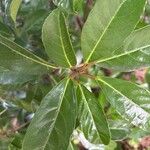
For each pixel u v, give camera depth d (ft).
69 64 0.70
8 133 0.97
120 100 0.73
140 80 1.67
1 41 0.66
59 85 0.70
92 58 0.69
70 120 0.69
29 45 0.96
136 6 0.63
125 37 0.65
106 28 0.65
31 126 0.68
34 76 0.77
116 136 1.00
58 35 0.65
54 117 0.69
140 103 0.72
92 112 0.75
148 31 0.68
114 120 0.99
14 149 0.89
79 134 1.10
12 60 0.69
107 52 0.68
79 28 1.21
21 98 0.91
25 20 1.01
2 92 0.89
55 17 0.62
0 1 1.00
